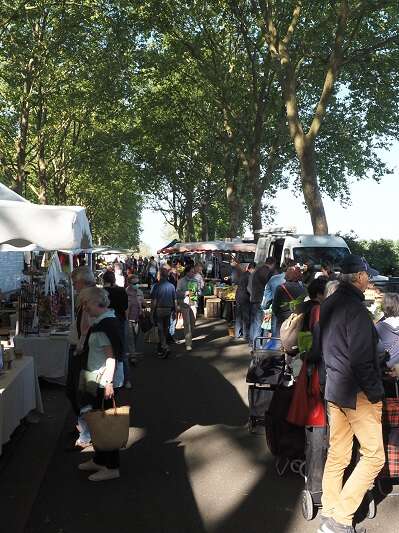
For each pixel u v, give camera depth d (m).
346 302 4.33
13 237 6.21
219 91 27.41
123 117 33.56
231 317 18.70
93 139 36.06
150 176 42.91
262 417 6.82
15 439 6.81
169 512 4.85
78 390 6.05
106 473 5.58
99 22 23.64
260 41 24.16
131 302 11.83
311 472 4.75
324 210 18.84
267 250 17.86
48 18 23.41
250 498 5.12
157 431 7.11
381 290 9.64
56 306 10.66
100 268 50.62
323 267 10.30
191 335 13.63
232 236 33.62
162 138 33.34
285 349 5.79
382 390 4.27
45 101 27.06
